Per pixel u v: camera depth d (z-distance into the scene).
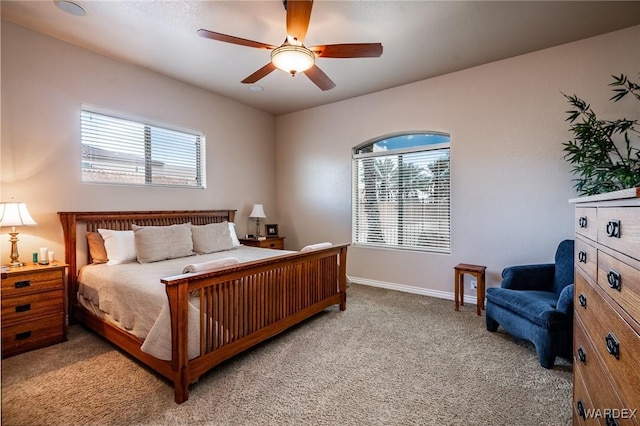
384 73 3.67
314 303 3.00
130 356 2.31
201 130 4.18
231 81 3.93
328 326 2.90
